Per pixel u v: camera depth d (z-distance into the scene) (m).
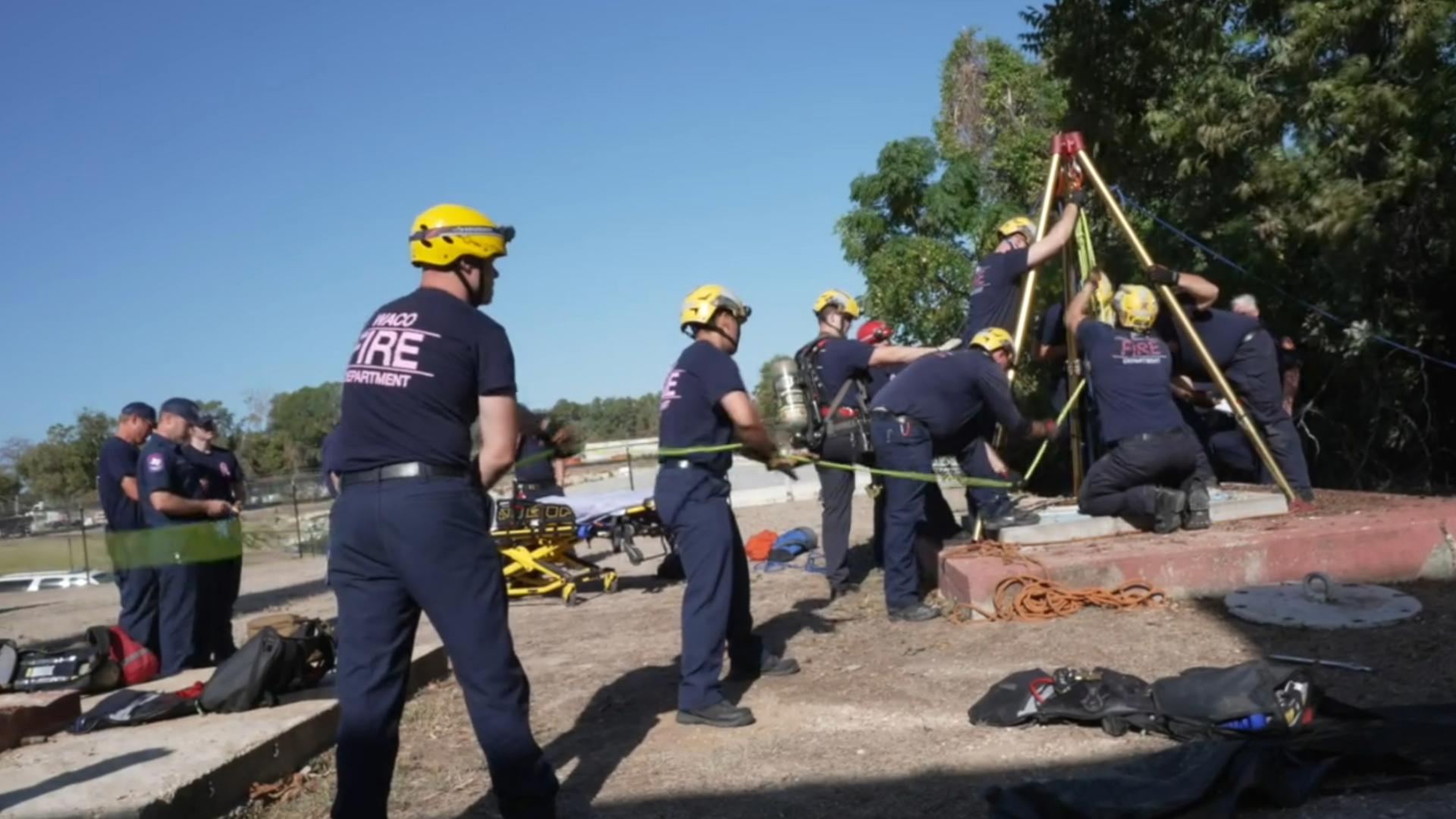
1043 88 23.78
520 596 10.73
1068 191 9.27
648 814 4.51
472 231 4.19
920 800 4.40
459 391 4.08
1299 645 5.86
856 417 7.97
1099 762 4.57
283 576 16.91
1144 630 6.34
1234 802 3.85
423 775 5.20
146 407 8.76
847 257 21.97
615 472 20.03
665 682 6.54
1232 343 8.98
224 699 5.65
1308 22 12.34
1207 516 7.56
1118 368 7.75
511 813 4.23
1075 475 9.73
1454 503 7.79
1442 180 12.27
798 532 11.00
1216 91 13.55
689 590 5.64
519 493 11.20
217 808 4.71
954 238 21.44
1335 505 8.20
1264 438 9.05
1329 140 12.85
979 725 5.17
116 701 5.75
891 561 7.30
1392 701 4.99
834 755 4.99
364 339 4.14
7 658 6.16
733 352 5.88
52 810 4.31
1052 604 6.80
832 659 6.55
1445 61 12.20
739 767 4.96
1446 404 13.92
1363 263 12.88
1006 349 7.73
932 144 21.70
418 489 3.99
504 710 4.14
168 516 8.05
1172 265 14.53
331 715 5.66
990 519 8.26
